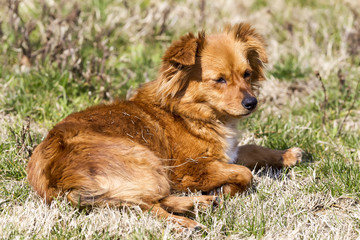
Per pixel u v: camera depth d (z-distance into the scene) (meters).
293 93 9.16
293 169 6.45
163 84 5.96
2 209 5.22
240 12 12.86
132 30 11.30
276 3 13.65
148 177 5.12
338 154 6.90
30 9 11.73
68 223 4.86
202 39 6.08
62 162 4.91
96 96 8.45
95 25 11.16
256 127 7.63
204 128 6.07
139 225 4.79
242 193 5.80
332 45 10.97
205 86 5.98
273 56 10.43
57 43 9.37
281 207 5.38
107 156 5.00
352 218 5.25
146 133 5.64
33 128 7.26
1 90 8.14
